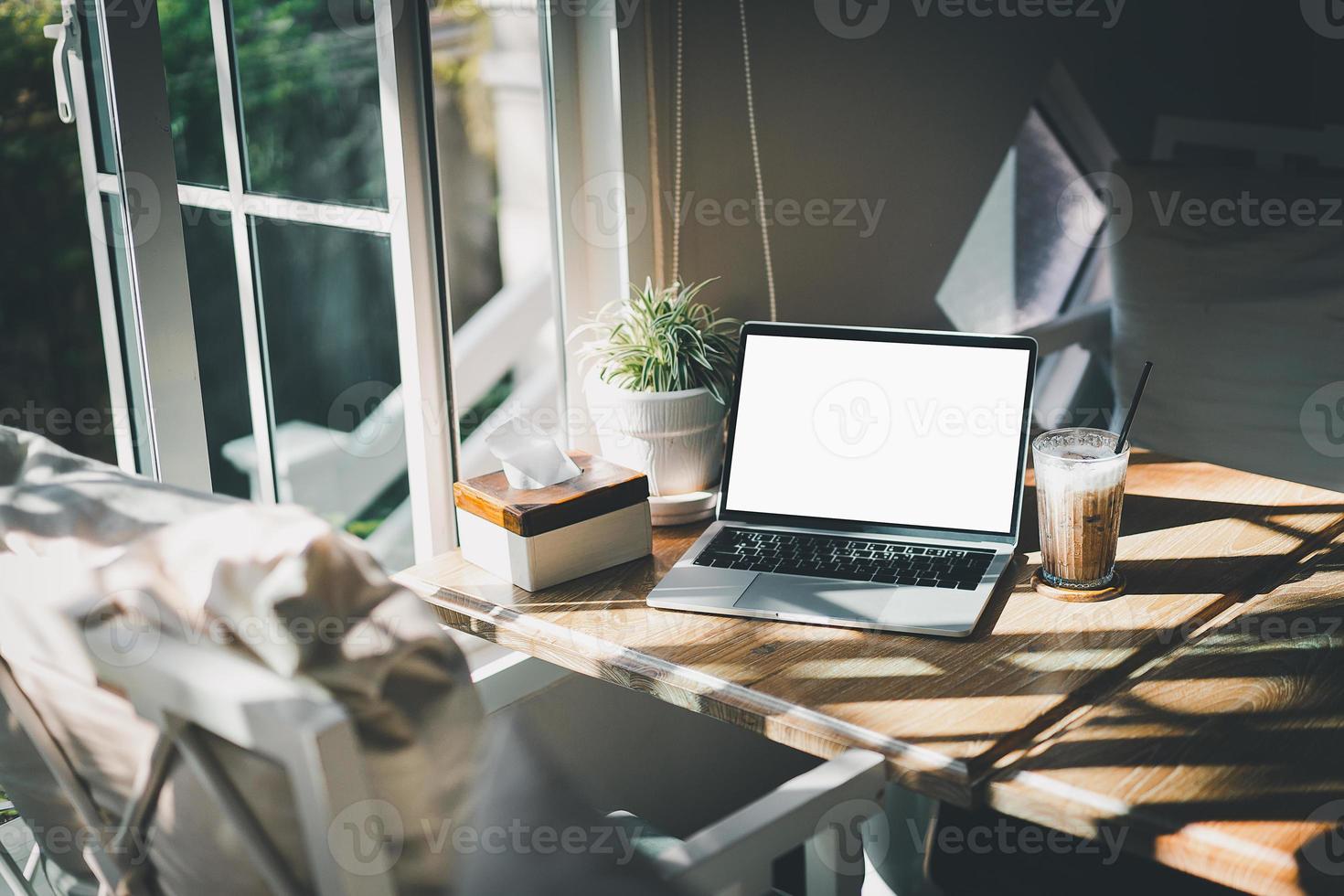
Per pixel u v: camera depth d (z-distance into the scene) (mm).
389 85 1488
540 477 1390
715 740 1984
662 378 1518
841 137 2115
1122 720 992
